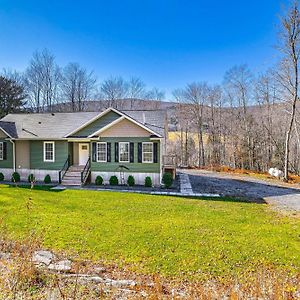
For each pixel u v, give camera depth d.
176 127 48.25
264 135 37.62
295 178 24.97
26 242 7.37
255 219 11.21
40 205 12.54
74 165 21.92
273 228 9.98
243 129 39.31
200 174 27.53
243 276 6.35
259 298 4.66
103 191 17.16
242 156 38.34
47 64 47.53
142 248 7.90
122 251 7.68
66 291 4.79
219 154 42.16
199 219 10.93
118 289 5.14
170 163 24.19
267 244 8.38
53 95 43.84
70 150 21.72
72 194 15.77
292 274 6.49
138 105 50.88
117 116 20.69
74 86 45.28
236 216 11.56
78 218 10.64
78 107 45.47
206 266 6.89
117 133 19.92
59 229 9.27
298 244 8.44
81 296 4.65
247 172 29.88
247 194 17.16
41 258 6.73
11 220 10.08
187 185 20.20
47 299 4.38
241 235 9.12
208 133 43.66
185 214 11.70
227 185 20.59
